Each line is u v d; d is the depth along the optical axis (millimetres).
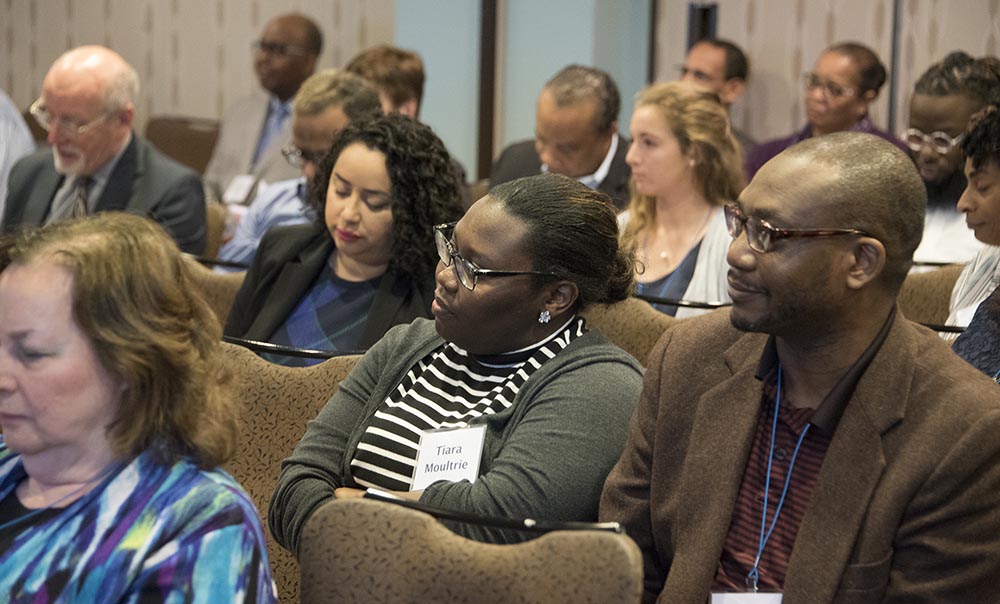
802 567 2850
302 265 5188
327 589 2688
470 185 9500
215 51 13336
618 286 3756
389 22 13000
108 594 2357
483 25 12164
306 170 7137
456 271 3611
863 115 9594
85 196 7648
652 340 4742
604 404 3508
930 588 2785
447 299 3629
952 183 7125
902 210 2871
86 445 2471
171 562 2361
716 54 10633
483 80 12258
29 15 13594
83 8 13531
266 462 4078
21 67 13656
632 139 6445
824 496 2873
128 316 2406
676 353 3258
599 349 3648
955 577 2773
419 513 2674
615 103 8125
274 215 8133
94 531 2404
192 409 2467
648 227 6562
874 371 2902
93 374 2420
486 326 3607
